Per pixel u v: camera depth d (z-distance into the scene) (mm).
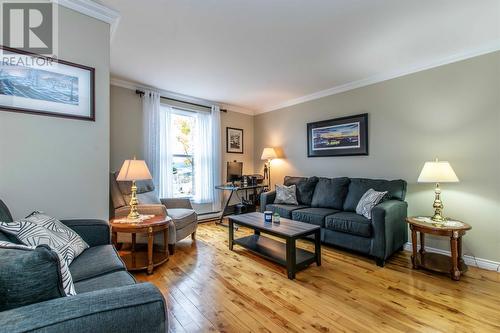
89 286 1244
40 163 1729
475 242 2678
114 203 3088
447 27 2262
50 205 1769
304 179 4203
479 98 2662
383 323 1688
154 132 3953
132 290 856
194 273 2467
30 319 678
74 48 1870
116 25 2162
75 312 724
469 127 2730
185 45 2586
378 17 2105
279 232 2465
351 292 2100
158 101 4023
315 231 2600
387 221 2635
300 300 1979
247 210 4984
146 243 2932
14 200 1633
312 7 1968
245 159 5484
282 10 2004
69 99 1841
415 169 3150
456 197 2812
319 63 3059
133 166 2543
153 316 812
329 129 4102
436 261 2605
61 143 1816
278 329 1627
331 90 4059
